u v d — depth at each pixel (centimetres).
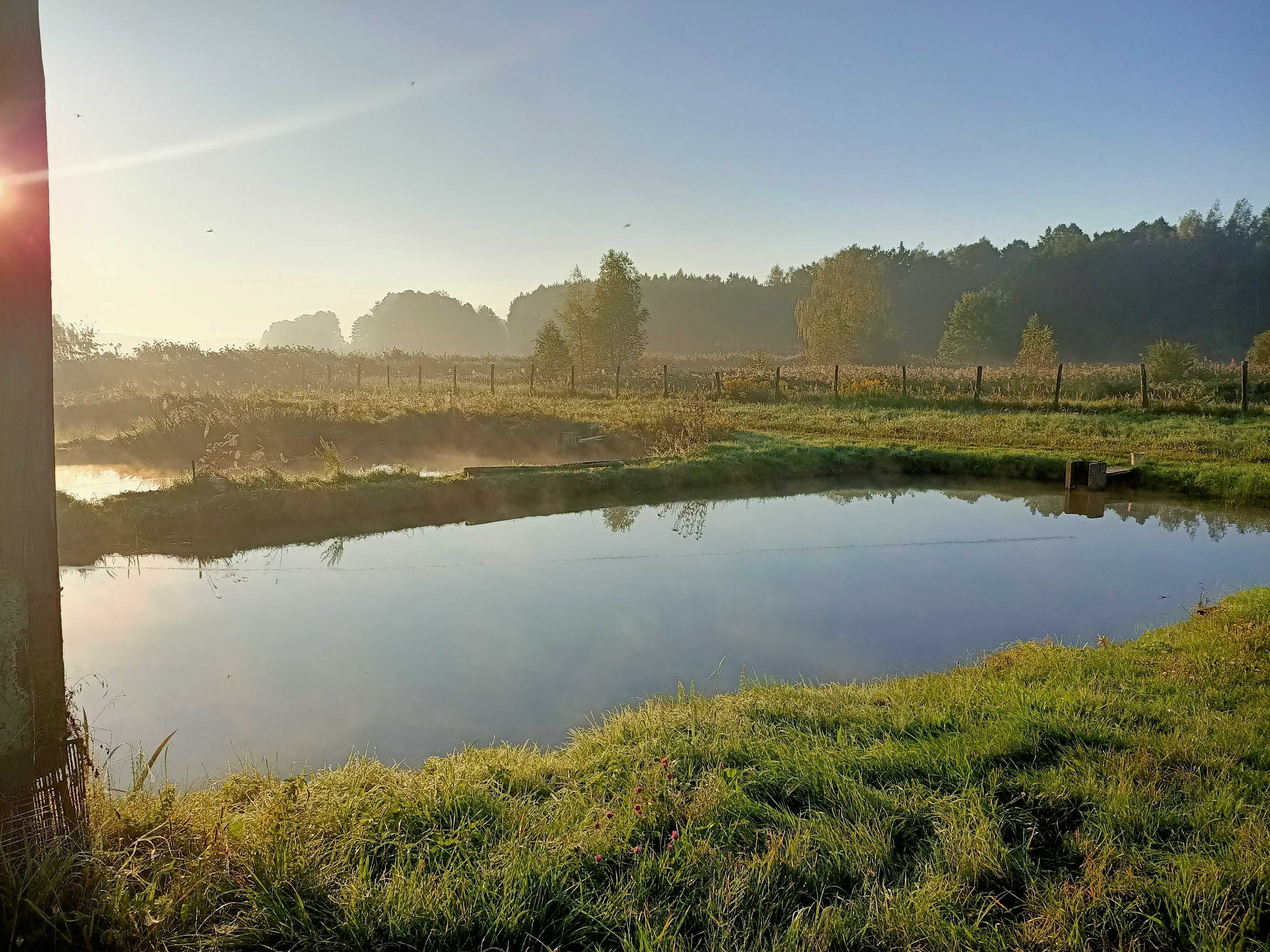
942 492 1406
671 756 391
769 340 12038
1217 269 10581
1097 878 280
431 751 480
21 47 241
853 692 522
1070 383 2684
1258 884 272
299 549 978
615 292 4219
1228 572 895
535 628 704
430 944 249
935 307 10931
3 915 226
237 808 336
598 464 1447
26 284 244
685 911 266
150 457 1541
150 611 741
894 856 306
